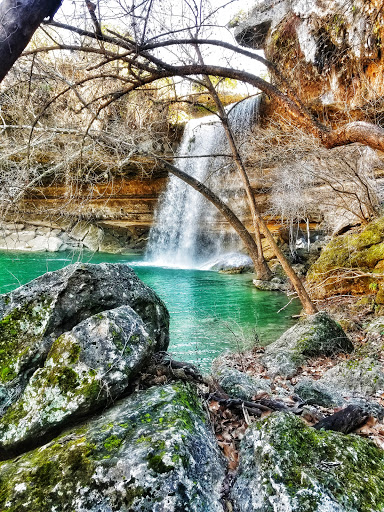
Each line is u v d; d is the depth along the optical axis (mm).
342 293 8164
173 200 17719
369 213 8922
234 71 2879
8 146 7184
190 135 15633
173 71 2908
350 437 2018
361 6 7230
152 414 2037
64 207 7680
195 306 8625
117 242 20078
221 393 2736
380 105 7141
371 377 3568
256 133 11703
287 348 4863
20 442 2068
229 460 2014
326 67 8836
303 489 1577
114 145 8078
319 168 8633
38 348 2523
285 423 1987
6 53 1574
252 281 11898
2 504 1555
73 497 1555
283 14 10031
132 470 1610
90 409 2121
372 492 1635
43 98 6941
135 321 2572
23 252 18016
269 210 12945
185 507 1544
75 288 2836
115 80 7520
